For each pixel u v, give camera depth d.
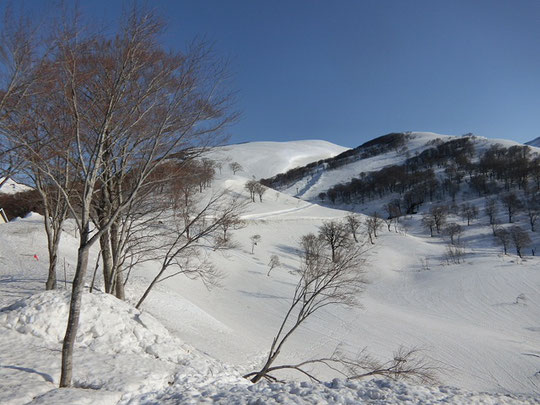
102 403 5.72
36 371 6.66
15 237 32.38
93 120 8.26
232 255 54.19
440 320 40.66
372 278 59.56
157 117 8.72
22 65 7.91
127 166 10.37
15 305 9.10
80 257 6.48
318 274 14.69
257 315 33.91
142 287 25.77
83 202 6.66
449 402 6.66
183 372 7.90
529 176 134.00
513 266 58.69
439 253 73.69
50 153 8.75
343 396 6.62
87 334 8.79
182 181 12.62
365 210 146.00
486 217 104.06
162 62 8.30
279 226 84.19
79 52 7.71
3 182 9.06
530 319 40.25
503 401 7.25
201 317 24.78
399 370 12.52
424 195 145.62
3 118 7.86
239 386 7.53
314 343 27.20
